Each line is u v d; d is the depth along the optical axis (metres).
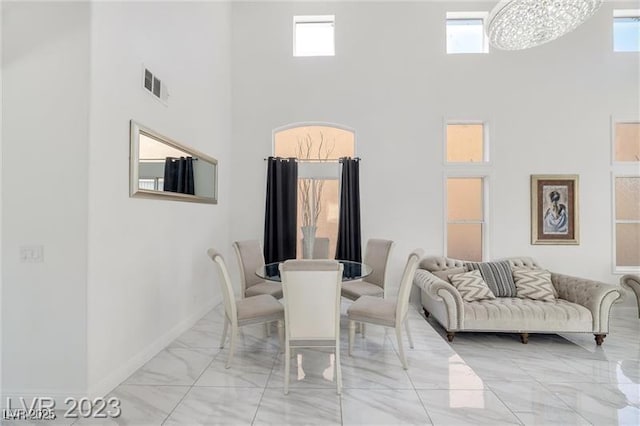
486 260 5.01
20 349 2.25
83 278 2.24
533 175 4.92
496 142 4.97
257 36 5.15
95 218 2.30
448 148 5.14
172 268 3.38
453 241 5.14
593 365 3.02
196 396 2.41
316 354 3.15
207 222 4.27
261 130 5.14
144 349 2.90
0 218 2.25
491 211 4.96
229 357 2.86
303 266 2.42
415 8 5.05
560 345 3.51
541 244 4.91
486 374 2.81
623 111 4.88
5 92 2.25
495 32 3.05
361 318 3.03
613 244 4.86
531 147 4.95
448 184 5.16
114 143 2.49
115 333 2.52
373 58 5.07
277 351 3.20
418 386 2.58
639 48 5.02
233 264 5.12
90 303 2.26
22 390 2.24
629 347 3.47
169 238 3.32
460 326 3.55
